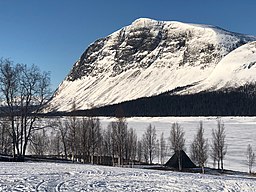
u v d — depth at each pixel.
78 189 29.36
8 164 45.22
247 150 113.31
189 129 164.50
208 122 196.38
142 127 176.62
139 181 35.03
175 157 81.25
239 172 82.75
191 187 32.56
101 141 95.75
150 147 102.56
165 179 37.06
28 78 50.16
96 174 38.91
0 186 29.06
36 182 31.48
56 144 95.44
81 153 76.94
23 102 50.19
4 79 48.72
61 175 36.66
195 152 95.94
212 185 34.00
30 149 82.50
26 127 52.97
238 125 177.88
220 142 100.31
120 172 41.62
